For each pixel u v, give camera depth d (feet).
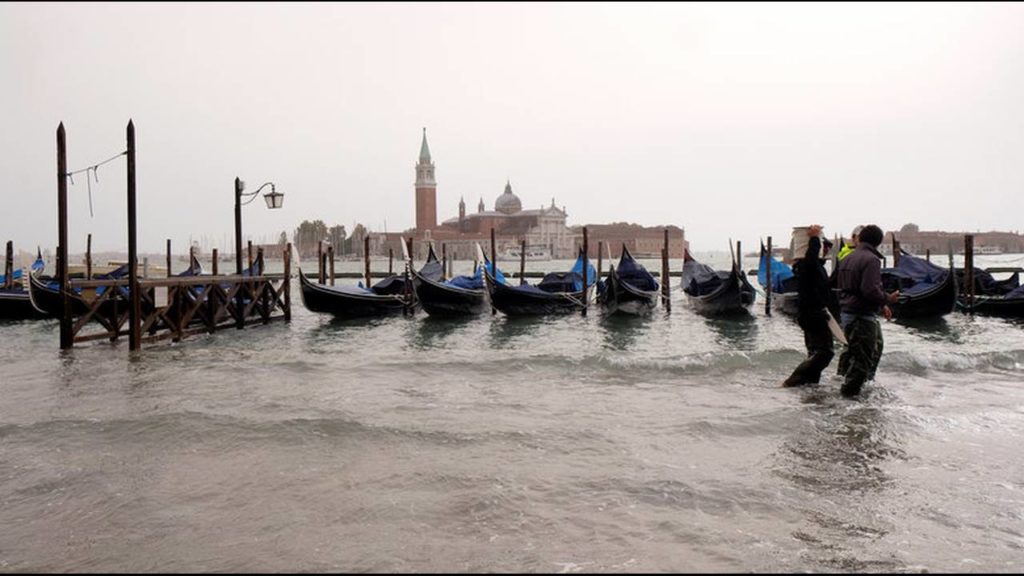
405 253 81.20
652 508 14.17
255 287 66.95
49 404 25.32
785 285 77.41
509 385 28.43
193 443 19.65
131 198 44.98
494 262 85.56
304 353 40.09
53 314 65.82
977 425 20.71
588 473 16.51
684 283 88.53
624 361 32.09
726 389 26.89
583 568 11.45
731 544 12.36
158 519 14.05
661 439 19.54
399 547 12.45
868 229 24.66
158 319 50.29
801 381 27.07
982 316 70.33
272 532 13.26
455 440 19.71
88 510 14.62
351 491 15.52
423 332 65.92
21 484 16.30
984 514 13.76
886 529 13.03
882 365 31.60
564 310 77.66
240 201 68.44
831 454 17.83
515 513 13.99
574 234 579.89
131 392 27.61
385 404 24.82
